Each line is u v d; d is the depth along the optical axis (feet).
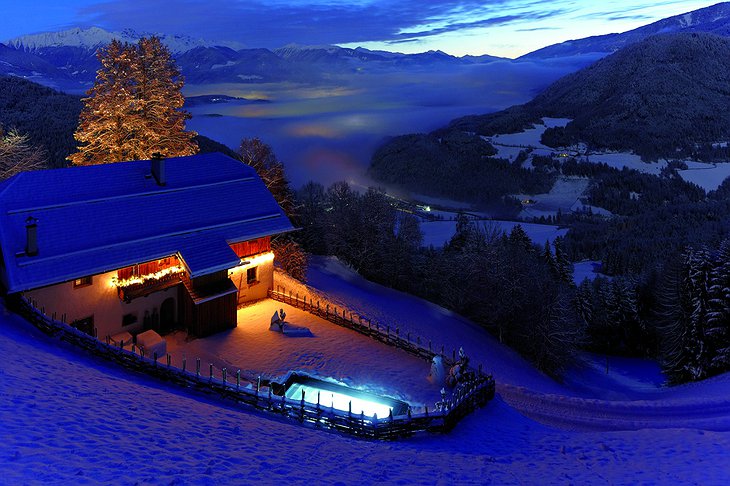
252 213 113.70
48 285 80.69
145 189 103.09
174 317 100.42
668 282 189.47
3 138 152.05
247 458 45.47
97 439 42.11
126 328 93.76
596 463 54.03
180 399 61.77
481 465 52.85
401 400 77.20
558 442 63.26
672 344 165.68
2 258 81.97
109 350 73.67
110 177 101.45
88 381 57.36
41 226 86.53
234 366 86.99
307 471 45.16
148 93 151.33
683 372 155.33
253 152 179.52
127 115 146.10
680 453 55.52
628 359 221.66
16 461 35.24
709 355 146.82
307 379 82.23
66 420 44.47
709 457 53.36
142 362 73.10
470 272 183.83
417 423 65.77
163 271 95.96
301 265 172.04
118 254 90.38
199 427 51.67
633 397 143.84
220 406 65.31
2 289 81.82
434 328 161.38
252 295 116.26
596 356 222.69
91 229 90.99
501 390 98.84
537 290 171.42
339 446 55.57
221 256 100.53
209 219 106.73
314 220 239.91
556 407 92.84
